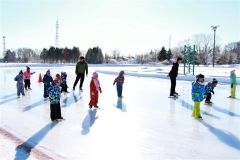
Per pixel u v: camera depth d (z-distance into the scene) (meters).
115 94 18.09
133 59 131.50
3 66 61.56
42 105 14.24
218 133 9.41
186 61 41.06
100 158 7.24
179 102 15.23
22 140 8.58
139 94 18.23
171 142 8.47
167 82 26.33
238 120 11.25
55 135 9.13
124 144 8.29
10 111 12.79
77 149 7.86
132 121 10.97
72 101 15.39
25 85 20.53
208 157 7.30
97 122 10.80
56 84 11.00
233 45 111.44
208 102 14.91
